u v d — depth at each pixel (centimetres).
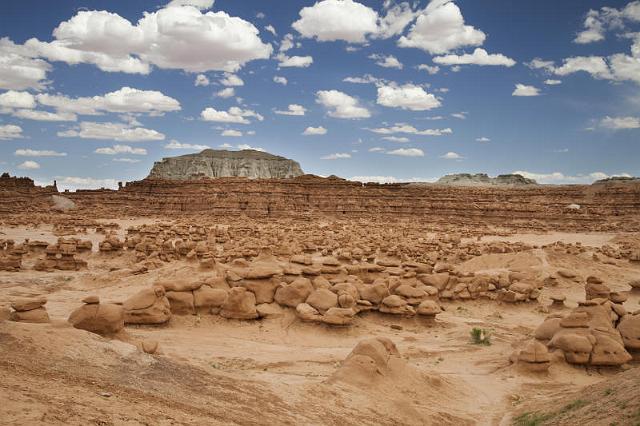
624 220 14175
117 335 2612
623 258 7819
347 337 3503
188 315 3541
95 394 1472
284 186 16988
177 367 1881
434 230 13100
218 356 2759
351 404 1989
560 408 2123
